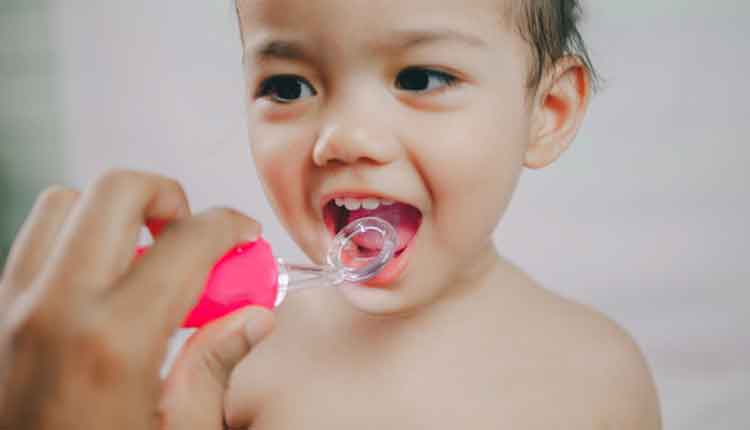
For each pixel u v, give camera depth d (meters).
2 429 0.41
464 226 0.63
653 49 1.09
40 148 1.39
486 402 0.73
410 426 0.73
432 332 0.76
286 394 0.78
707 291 1.10
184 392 0.53
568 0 0.75
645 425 0.77
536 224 1.16
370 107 0.57
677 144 1.10
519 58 0.64
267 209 1.29
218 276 0.53
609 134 1.12
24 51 1.38
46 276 0.42
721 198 1.09
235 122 1.30
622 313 1.13
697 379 1.07
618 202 1.13
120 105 1.35
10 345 0.41
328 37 0.56
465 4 0.57
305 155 0.61
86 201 0.44
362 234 0.62
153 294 0.43
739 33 1.06
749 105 1.07
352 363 0.77
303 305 0.83
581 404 0.73
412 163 0.59
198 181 1.32
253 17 0.59
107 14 1.33
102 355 0.40
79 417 0.41
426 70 0.58
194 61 1.31
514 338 0.76
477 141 0.60
